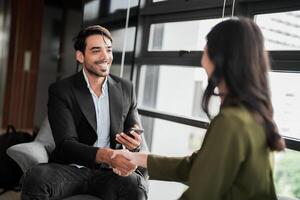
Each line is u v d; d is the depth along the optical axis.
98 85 1.95
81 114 1.87
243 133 0.98
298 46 1.79
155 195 2.63
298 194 1.79
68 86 1.90
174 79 2.71
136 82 2.83
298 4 1.78
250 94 1.01
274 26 1.90
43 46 4.24
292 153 1.77
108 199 1.80
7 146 2.57
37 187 1.66
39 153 1.94
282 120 1.82
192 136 2.64
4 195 2.56
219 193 1.01
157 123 2.82
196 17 2.37
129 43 2.78
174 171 1.39
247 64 1.02
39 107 4.30
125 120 2.01
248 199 1.05
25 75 4.17
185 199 1.05
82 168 1.84
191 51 2.34
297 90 1.83
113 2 2.74
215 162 0.98
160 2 2.62
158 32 2.74
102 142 1.93
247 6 2.01
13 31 4.06
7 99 4.15
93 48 1.87
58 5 4.20
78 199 1.74
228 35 1.04
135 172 1.86
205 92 1.14
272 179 1.09
